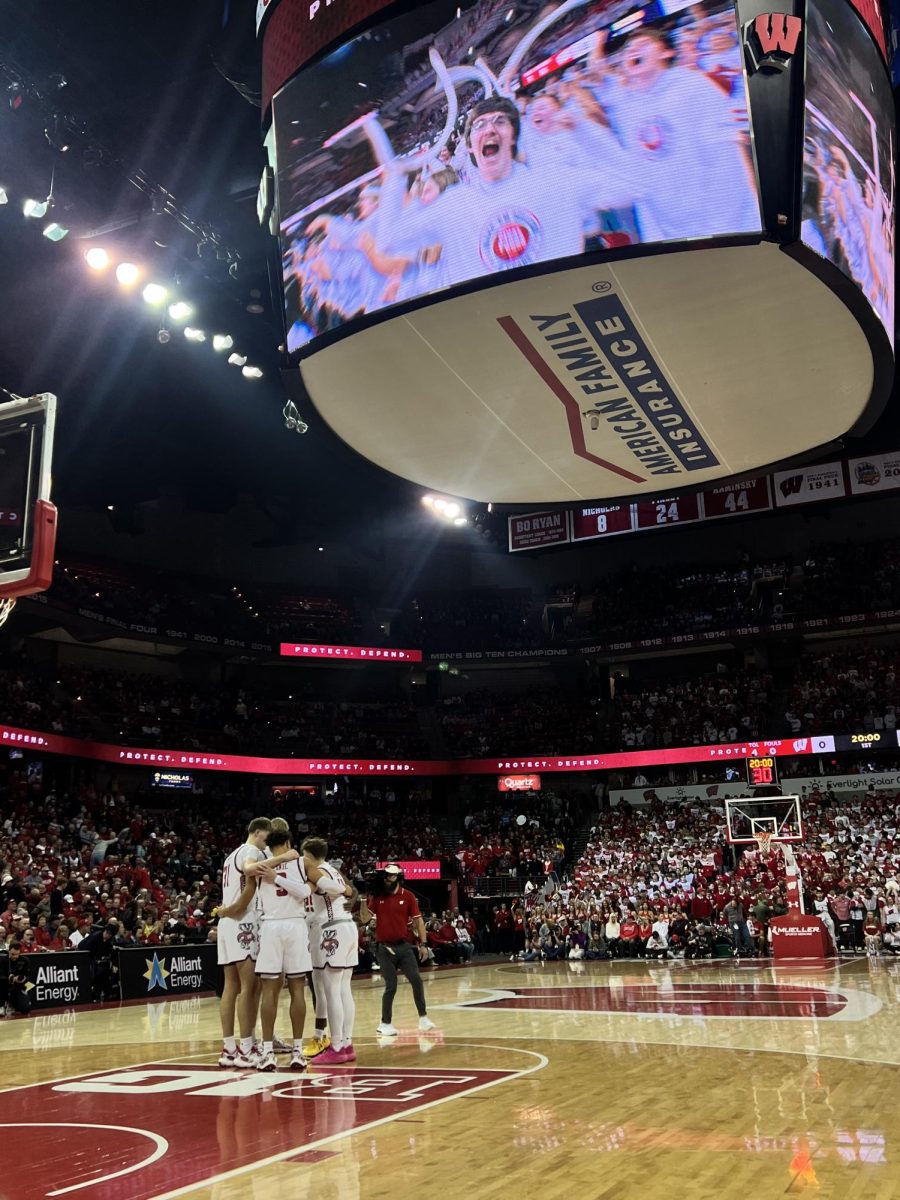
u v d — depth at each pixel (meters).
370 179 10.69
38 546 5.98
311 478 29.98
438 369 12.20
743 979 15.44
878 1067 6.34
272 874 6.73
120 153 15.87
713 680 35.47
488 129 10.07
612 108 9.59
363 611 39.12
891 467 26.72
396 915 9.09
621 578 38.44
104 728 29.55
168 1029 10.64
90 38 14.37
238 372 23.16
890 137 11.07
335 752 34.03
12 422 6.39
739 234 9.13
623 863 28.86
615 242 9.42
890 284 10.99
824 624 33.31
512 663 37.06
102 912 18.39
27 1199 3.65
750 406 13.16
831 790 30.44
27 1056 8.50
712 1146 4.26
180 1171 4.04
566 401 12.99
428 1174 3.92
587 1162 4.05
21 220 17.11
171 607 34.06
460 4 10.41
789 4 9.12
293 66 11.27
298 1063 6.74
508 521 32.47
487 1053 7.55
